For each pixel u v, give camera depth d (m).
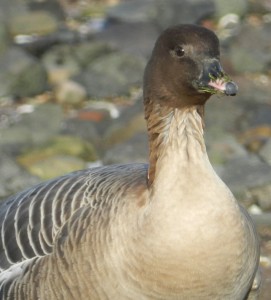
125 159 19.92
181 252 11.26
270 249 15.99
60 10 29.42
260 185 18.12
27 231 12.41
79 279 11.69
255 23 28.62
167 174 11.55
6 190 18.59
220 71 11.54
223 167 19.08
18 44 26.83
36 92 24.06
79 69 25.39
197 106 11.72
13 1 29.78
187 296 11.41
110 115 22.78
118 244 11.48
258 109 22.58
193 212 11.33
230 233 11.39
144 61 25.22
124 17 28.72
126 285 11.48
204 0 29.16
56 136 21.33
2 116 22.81
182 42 11.66
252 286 12.43
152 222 11.36
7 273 12.50
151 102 11.89
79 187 12.40
